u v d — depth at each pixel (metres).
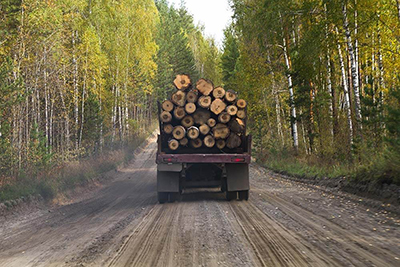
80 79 28.31
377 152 12.99
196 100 11.93
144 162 32.53
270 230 7.28
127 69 36.88
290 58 24.89
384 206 9.02
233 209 10.21
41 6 18.62
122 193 16.05
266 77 29.31
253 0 28.16
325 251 5.61
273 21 22.77
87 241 7.10
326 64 21.69
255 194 13.46
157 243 6.61
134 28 39.28
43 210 12.45
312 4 18.94
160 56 65.31
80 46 25.58
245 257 5.52
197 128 11.88
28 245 7.23
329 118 21.09
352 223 7.59
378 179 10.61
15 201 11.93
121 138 37.78
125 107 40.25
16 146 17.06
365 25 17.91
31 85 19.80
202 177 12.48
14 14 17.58
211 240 6.66
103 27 34.22
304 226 7.52
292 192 13.43
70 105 26.52
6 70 15.49
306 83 22.42
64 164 20.05
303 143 27.59
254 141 33.28
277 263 5.15
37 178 15.45
